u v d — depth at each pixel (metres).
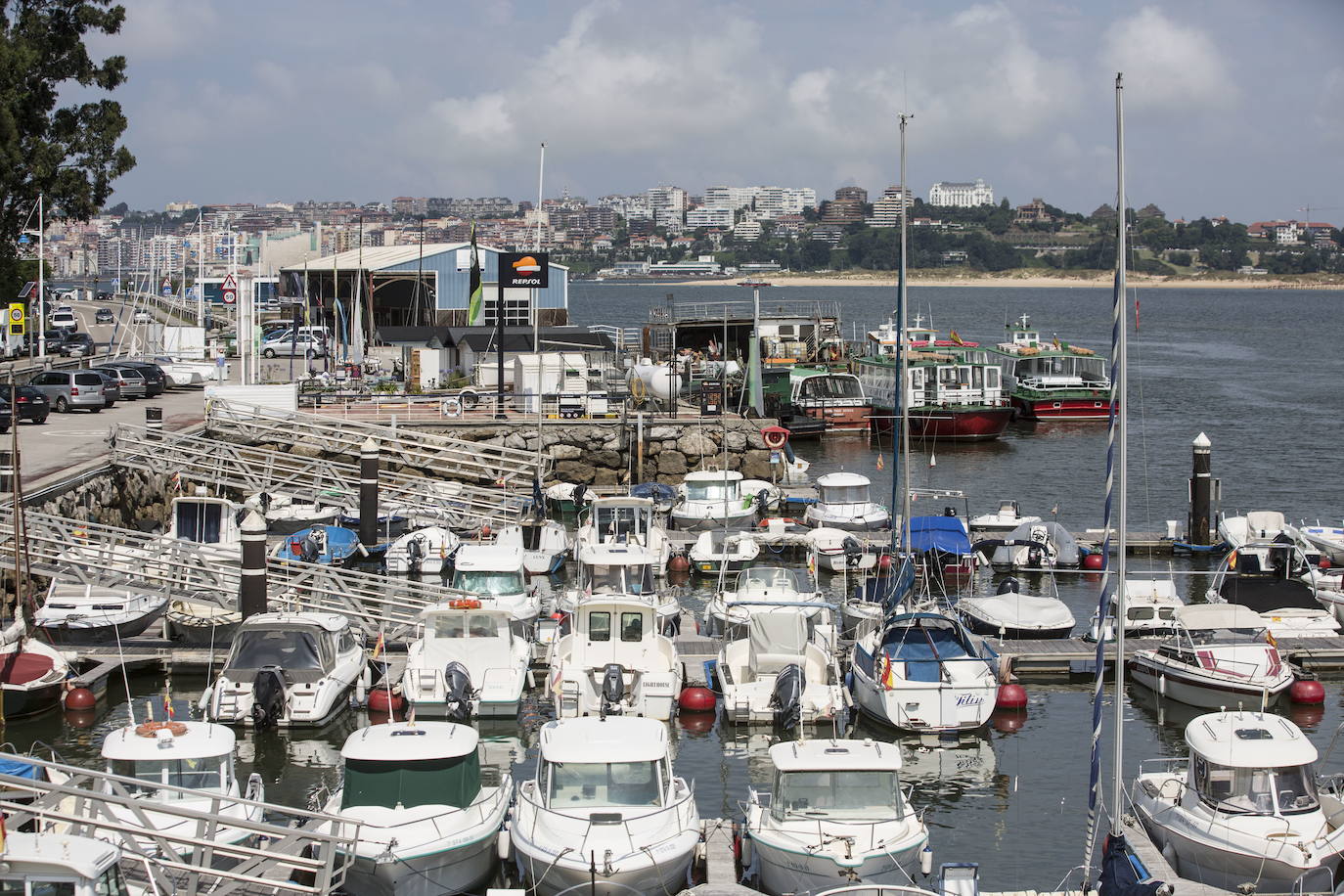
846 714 31.39
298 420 61.84
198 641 35.31
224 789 23.09
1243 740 23.64
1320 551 46.75
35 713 31.09
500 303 67.06
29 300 82.94
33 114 84.62
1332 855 22.17
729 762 29.50
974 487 65.00
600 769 23.47
